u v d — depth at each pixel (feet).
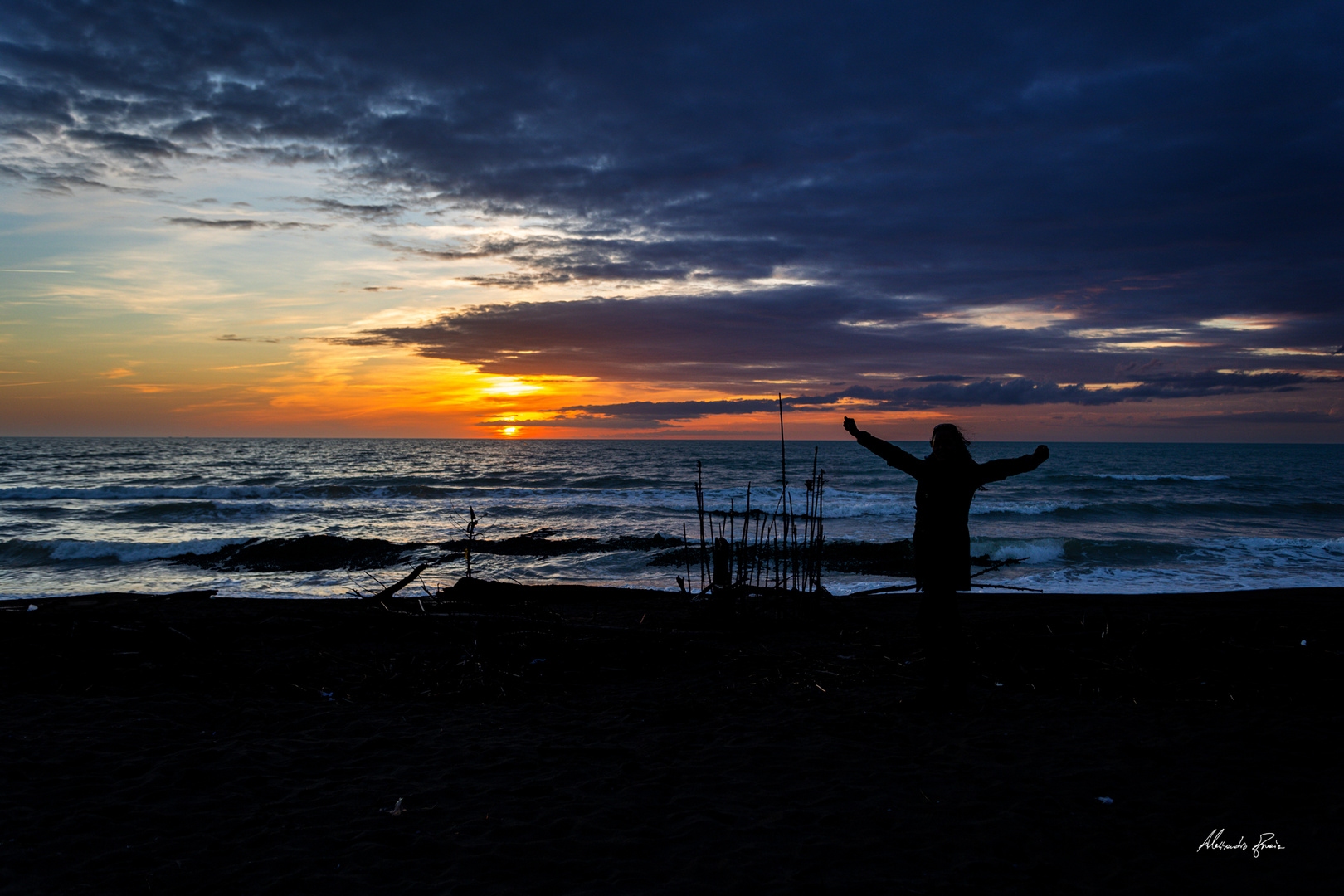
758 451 342.03
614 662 24.79
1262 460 289.94
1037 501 111.14
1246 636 27.66
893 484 151.94
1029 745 15.49
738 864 10.27
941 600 17.80
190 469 190.70
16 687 21.25
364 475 172.65
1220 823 11.59
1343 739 15.76
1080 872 10.07
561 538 79.36
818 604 31.94
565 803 12.56
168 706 18.88
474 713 18.93
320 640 28.02
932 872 10.07
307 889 9.60
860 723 17.22
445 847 10.84
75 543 67.51
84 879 9.84
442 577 58.03
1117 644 26.35
